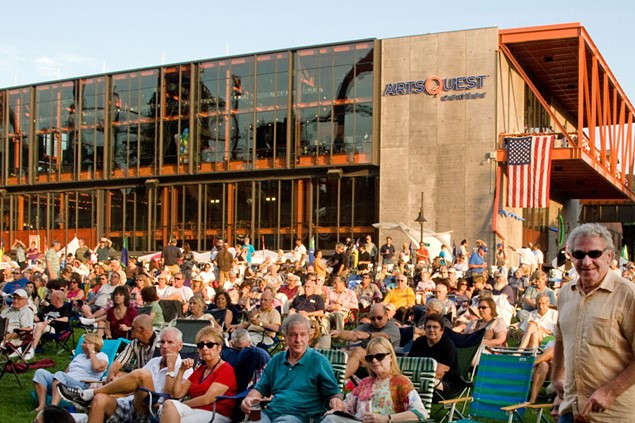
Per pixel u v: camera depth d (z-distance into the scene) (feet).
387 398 25.07
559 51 121.80
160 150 136.36
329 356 30.68
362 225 123.65
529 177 110.52
